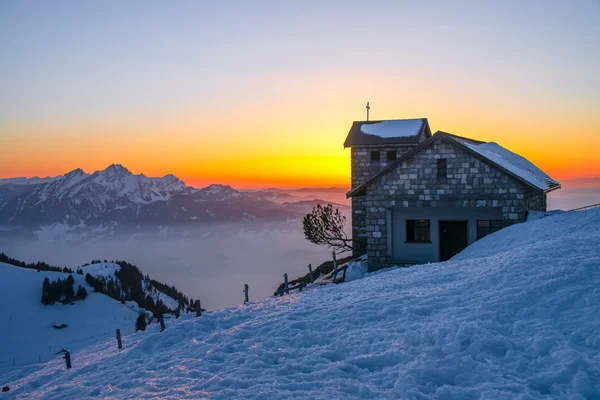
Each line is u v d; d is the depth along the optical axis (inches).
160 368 509.4
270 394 378.0
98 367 601.9
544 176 1517.0
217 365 475.8
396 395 345.7
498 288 522.0
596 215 947.3
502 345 387.5
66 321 4473.4
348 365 416.8
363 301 628.4
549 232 954.1
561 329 399.9
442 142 1224.8
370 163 1615.4
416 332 446.6
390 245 1279.5
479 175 1200.2
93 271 6166.3
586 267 505.0
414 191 1250.0
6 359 3508.9
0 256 6230.3
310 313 624.4
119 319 4677.7
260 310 740.0
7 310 4566.9
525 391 321.1
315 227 1689.2
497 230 1235.2
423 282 687.7
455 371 365.1
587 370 331.9
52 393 499.5
